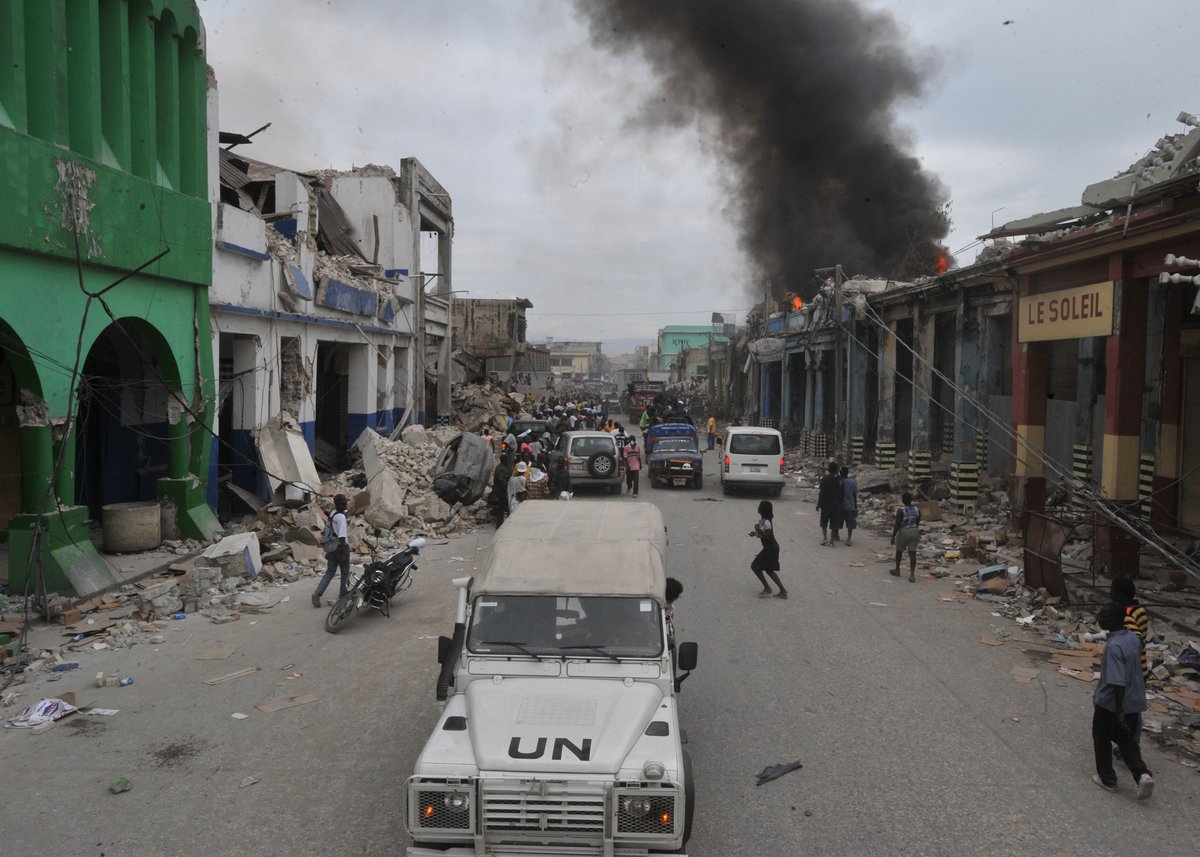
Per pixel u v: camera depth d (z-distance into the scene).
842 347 30.34
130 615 11.52
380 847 5.88
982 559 15.37
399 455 21.86
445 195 38.34
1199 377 15.30
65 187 12.13
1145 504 15.86
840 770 7.11
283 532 15.66
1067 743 7.66
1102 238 13.48
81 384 12.84
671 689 5.98
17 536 11.77
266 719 8.16
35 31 12.01
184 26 15.56
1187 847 5.91
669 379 108.62
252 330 18.81
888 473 25.42
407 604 12.53
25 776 6.94
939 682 9.27
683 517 21.09
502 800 4.93
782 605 12.61
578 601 6.27
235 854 5.78
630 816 4.89
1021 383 16.81
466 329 57.12
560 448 24.31
